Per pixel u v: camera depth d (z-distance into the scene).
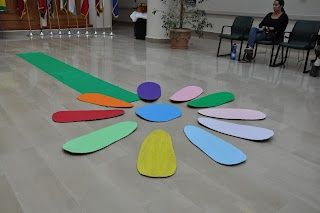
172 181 1.81
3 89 3.34
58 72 4.15
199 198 1.67
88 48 6.16
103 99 3.13
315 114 2.97
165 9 6.80
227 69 4.73
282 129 2.60
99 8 8.55
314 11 5.80
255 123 2.71
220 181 1.83
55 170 1.88
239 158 2.08
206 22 7.09
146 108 2.93
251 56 5.35
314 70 4.46
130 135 2.38
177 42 6.36
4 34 7.30
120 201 1.62
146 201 1.63
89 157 2.04
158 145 2.21
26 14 7.62
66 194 1.66
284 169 1.99
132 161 2.01
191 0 8.13
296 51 6.34
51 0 7.84
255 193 1.73
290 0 6.14
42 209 1.55
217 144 2.26
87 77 3.96
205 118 2.74
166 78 4.06
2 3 7.16
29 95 3.19
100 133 2.36
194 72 4.45
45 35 7.80
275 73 4.59
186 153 2.14
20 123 2.51
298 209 1.62
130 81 3.86
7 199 1.61
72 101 3.06
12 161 1.96
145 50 6.13
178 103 3.16
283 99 3.39
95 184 1.75
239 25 5.57
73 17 8.45
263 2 6.61
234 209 1.59
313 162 2.09
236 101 3.26
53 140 2.25
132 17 7.65
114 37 7.98
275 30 5.07
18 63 4.59
